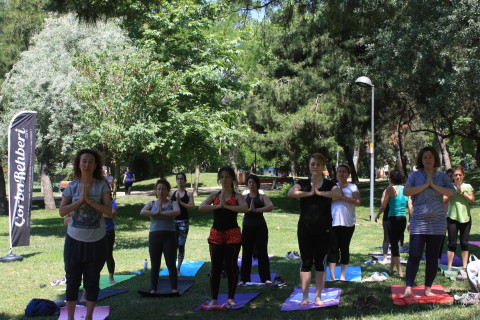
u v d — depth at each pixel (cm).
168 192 736
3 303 689
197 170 3575
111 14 1059
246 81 2312
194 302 677
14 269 977
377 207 2502
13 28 2709
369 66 2264
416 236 639
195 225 1930
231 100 2264
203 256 1124
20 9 2753
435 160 630
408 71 2047
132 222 1961
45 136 2261
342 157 5562
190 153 2044
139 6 1092
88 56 1659
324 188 621
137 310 632
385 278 793
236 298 693
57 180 4866
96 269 532
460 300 596
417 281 777
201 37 2095
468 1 1734
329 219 632
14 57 2697
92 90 1603
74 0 1034
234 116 2180
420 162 644
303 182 636
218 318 586
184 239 909
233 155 4406
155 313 617
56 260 1093
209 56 2130
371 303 613
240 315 599
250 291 745
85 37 2323
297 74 2956
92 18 1048
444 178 634
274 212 2423
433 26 1850
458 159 5081
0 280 864
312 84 2819
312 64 2895
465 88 1880
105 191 533
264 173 7506
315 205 625
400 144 3111
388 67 2075
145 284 811
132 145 1648
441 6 1833
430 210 629
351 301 652
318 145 2778
